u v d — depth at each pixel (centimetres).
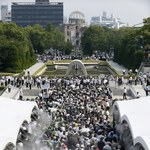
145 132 6256
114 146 6706
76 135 7000
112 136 7119
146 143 5338
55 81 13500
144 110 7331
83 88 12425
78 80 13575
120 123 7456
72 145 6831
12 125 6600
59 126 7744
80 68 18438
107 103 10194
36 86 13800
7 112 7250
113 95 12975
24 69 19375
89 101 10194
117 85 13962
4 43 19112
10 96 12244
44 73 19675
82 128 7475
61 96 10694
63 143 6706
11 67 18950
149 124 6531
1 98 8025
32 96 12888
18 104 7938
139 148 5741
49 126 7775
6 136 5909
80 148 6512
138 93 12200
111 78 14788
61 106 9556
